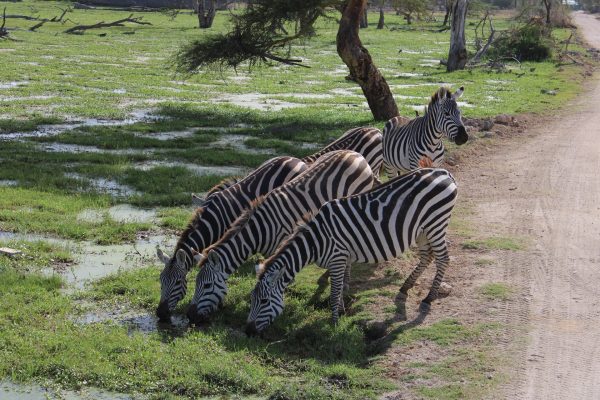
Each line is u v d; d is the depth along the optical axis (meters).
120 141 17.08
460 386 6.48
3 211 11.48
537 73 33.94
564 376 6.62
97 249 10.30
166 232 11.03
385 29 63.56
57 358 6.97
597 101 24.97
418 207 7.88
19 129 18.30
